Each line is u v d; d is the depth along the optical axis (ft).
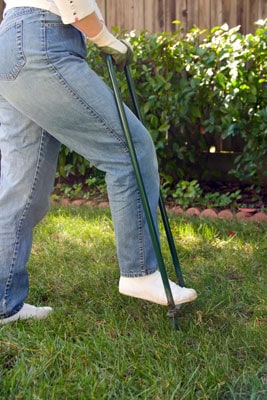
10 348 6.97
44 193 7.54
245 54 14.07
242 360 6.74
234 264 10.07
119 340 7.05
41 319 7.88
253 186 15.44
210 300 8.45
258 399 5.91
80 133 6.97
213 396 5.93
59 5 6.40
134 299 8.52
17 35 6.59
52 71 6.57
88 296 8.77
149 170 7.22
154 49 15.19
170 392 5.98
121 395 5.95
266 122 13.67
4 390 6.00
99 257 10.55
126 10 17.89
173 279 9.39
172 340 7.11
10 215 7.42
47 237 11.81
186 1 17.11
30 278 9.47
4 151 7.45
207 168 16.88
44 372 6.38
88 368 6.47
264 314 8.03
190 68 14.89
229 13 16.67
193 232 11.91
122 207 7.13
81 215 13.89
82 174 16.93
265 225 12.55
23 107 6.89
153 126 15.53
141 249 7.27
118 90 6.92
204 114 15.69
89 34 6.73
